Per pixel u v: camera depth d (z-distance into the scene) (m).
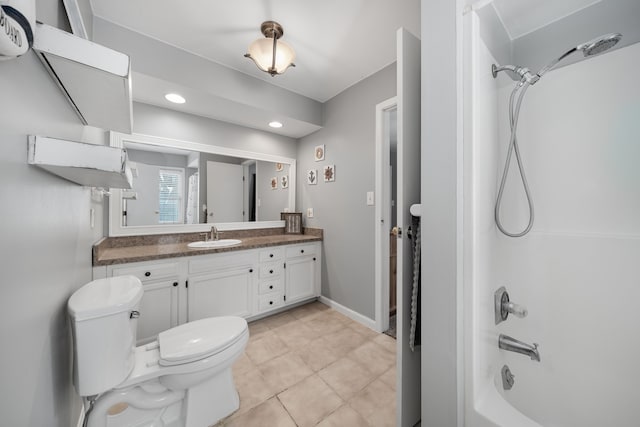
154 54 1.74
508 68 1.01
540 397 1.11
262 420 1.26
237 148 2.67
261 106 2.27
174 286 1.85
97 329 0.85
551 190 1.25
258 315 2.41
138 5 1.47
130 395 1.02
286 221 3.07
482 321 0.83
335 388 1.48
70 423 0.95
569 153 1.21
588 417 1.04
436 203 0.86
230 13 1.54
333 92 2.55
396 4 1.47
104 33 1.58
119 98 0.86
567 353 1.13
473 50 0.78
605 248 1.10
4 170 0.47
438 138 0.85
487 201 0.91
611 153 1.12
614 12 1.07
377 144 2.18
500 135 1.12
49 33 0.57
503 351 1.02
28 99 0.57
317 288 2.80
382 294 2.19
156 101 2.11
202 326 1.29
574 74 1.18
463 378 0.80
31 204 0.59
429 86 0.87
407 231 1.11
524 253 1.27
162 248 2.03
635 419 0.97
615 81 1.09
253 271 2.29
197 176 2.44
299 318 2.44
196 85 1.92
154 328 1.77
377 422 1.25
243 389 1.47
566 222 1.21
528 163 1.30
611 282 1.08
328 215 2.73
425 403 0.88
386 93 2.11
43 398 0.68
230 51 1.89
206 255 2.00
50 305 0.73
